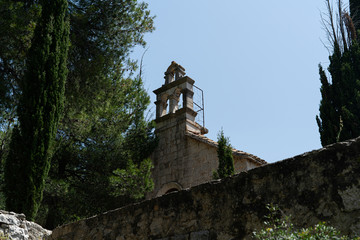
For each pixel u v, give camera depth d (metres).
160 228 4.64
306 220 3.35
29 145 9.02
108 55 13.88
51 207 13.50
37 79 9.80
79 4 13.59
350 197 3.14
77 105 13.17
